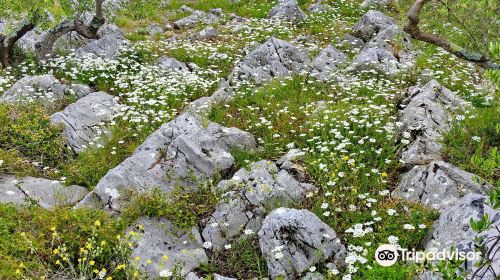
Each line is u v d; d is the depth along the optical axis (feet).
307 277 10.44
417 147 14.62
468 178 12.66
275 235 11.02
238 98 19.67
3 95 19.33
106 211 12.61
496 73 8.61
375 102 18.16
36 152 15.74
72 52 24.32
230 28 30.99
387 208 12.39
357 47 25.52
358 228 11.23
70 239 11.23
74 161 15.65
